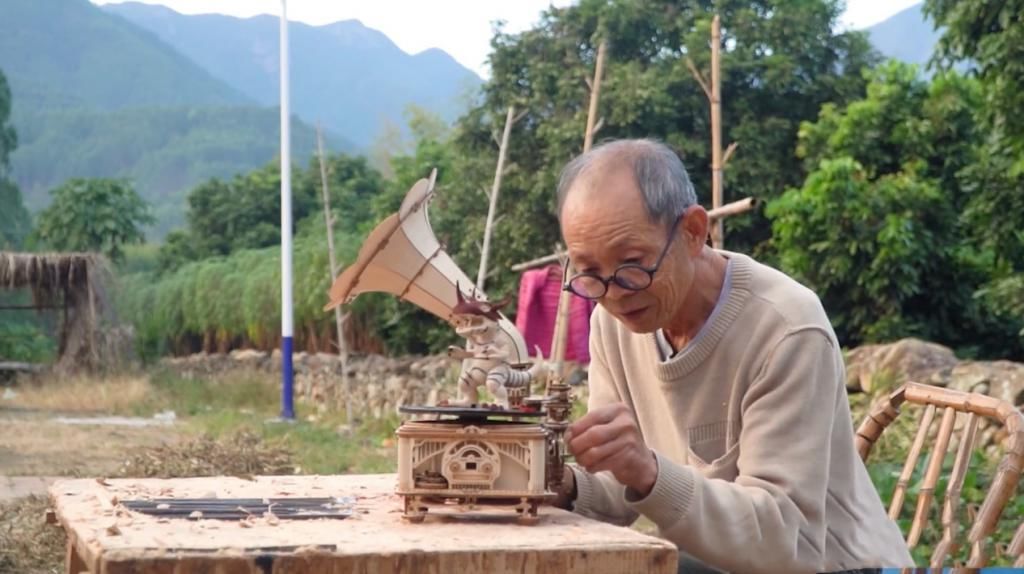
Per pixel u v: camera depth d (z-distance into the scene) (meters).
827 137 13.71
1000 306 10.86
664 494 2.35
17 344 29.41
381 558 1.93
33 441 12.91
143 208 32.88
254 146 83.69
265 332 23.69
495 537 2.07
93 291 21.70
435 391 14.39
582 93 16.19
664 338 2.89
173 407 18.14
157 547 1.91
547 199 16.53
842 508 2.75
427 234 2.61
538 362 2.60
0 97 39.66
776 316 2.70
